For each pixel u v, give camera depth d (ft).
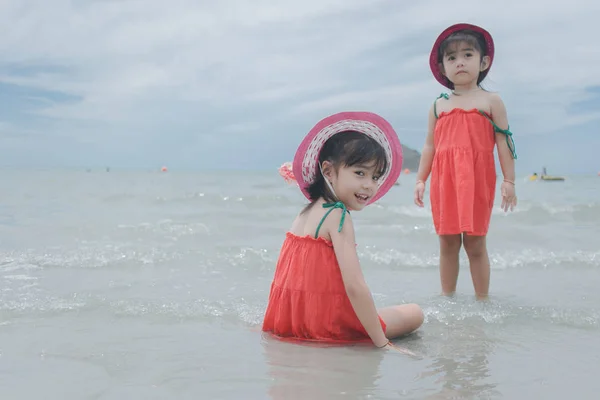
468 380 7.61
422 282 15.15
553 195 58.03
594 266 17.43
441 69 14.05
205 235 23.59
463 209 12.85
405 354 8.79
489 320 11.04
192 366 8.00
